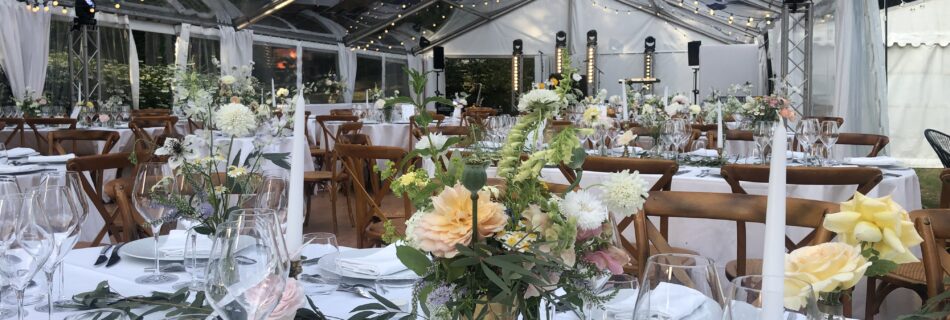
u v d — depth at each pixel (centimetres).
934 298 96
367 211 364
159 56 1176
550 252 85
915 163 996
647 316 82
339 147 372
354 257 158
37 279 145
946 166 582
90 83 1060
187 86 187
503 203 90
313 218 611
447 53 1877
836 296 85
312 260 155
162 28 1177
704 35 1689
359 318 100
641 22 1730
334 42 1599
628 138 390
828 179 276
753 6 1069
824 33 854
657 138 416
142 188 150
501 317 85
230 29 1294
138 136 706
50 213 135
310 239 156
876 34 759
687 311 81
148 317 117
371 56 1745
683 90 1717
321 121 779
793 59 961
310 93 1531
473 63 1873
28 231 116
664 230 261
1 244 115
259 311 88
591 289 92
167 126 732
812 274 83
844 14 752
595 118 416
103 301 117
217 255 89
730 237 307
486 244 84
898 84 1013
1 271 116
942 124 999
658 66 1733
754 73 1139
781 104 525
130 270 156
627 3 1727
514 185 91
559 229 85
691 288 82
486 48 1853
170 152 149
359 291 135
